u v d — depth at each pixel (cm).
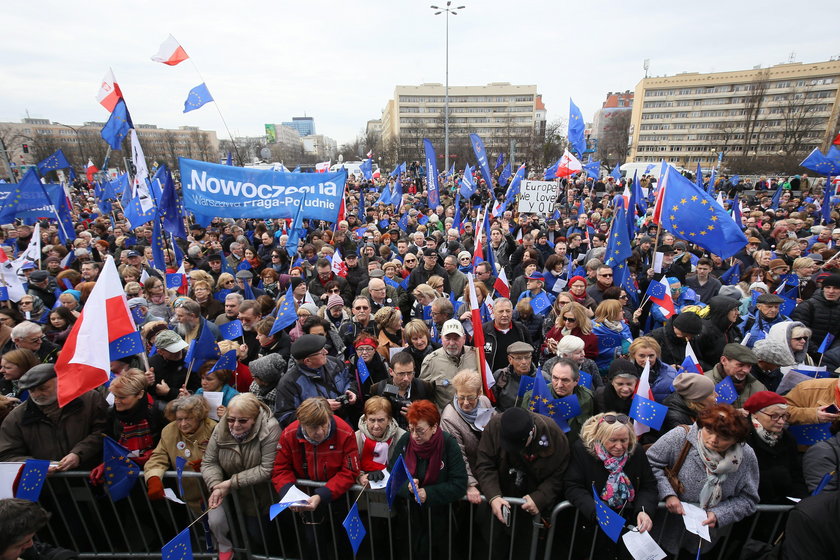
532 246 949
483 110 12438
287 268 930
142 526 396
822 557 235
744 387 397
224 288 725
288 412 399
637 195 1315
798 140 4706
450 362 449
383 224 1491
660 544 328
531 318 602
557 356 445
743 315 613
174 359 442
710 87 10269
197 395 375
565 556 356
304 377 409
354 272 862
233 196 821
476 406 377
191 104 869
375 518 378
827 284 559
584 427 328
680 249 909
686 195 658
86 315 354
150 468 363
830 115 8331
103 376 354
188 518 397
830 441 316
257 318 555
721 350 482
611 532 294
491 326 527
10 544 253
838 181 1959
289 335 565
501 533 368
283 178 827
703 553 337
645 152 11394
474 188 1614
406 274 867
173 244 894
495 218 1377
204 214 824
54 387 366
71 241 1130
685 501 312
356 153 9356
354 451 351
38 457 366
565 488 327
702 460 304
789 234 1027
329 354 495
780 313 630
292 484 342
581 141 1458
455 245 969
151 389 415
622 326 523
